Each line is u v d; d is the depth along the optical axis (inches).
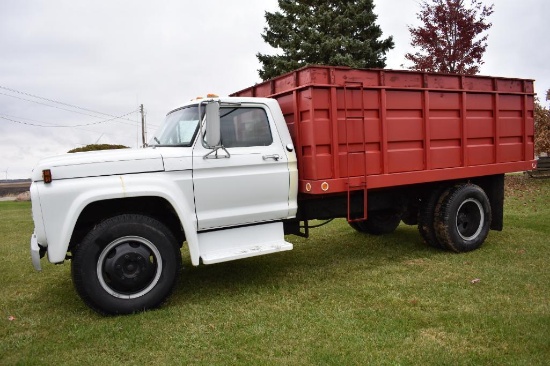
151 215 181.5
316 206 220.2
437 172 230.4
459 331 140.8
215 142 171.5
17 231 357.7
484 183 266.5
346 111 198.2
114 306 162.6
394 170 216.4
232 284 199.0
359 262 229.0
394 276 201.5
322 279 202.7
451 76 233.0
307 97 191.0
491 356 124.3
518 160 267.0
